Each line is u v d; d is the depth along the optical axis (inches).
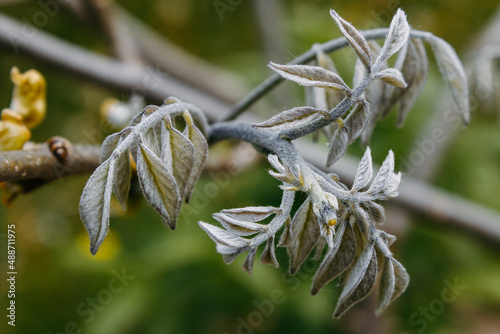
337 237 14.7
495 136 47.6
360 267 14.6
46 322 49.1
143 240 45.2
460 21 54.2
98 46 47.8
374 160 39.9
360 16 51.8
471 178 46.6
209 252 41.3
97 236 14.1
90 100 51.1
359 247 14.8
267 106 39.3
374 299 35.1
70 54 28.6
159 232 44.3
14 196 17.1
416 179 34.3
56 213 50.7
